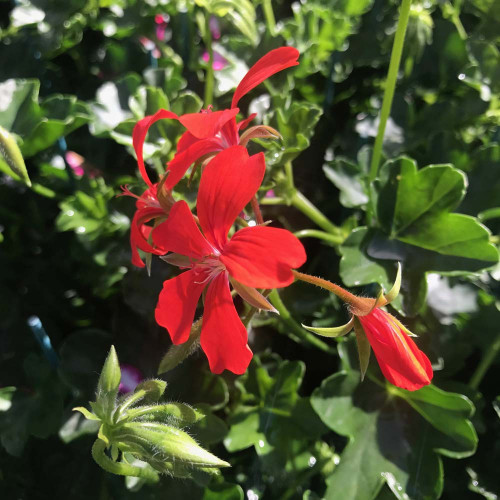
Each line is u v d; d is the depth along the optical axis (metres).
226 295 0.12
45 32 0.26
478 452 0.21
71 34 0.27
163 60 0.26
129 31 0.27
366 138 0.24
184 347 0.14
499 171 0.21
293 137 0.20
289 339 0.23
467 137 0.25
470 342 0.21
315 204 0.24
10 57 0.26
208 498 0.19
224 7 0.21
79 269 0.25
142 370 0.21
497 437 0.21
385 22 0.26
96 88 0.27
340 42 0.26
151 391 0.14
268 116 0.21
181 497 0.19
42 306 0.26
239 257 0.11
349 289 0.21
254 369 0.20
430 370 0.13
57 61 0.28
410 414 0.19
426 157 0.23
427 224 0.19
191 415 0.14
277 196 0.21
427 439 0.18
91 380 0.21
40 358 0.22
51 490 0.21
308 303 0.21
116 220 0.22
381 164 0.23
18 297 0.26
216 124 0.12
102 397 0.13
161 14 0.28
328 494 0.18
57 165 0.25
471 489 0.20
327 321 0.21
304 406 0.20
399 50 0.18
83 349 0.22
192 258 0.12
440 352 0.20
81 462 0.21
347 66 0.26
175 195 0.19
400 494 0.17
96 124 0.22
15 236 0.27
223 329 0.12
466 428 0.18
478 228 0.18
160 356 0.21
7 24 0.30
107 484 0.21
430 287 0.20
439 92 0.26
